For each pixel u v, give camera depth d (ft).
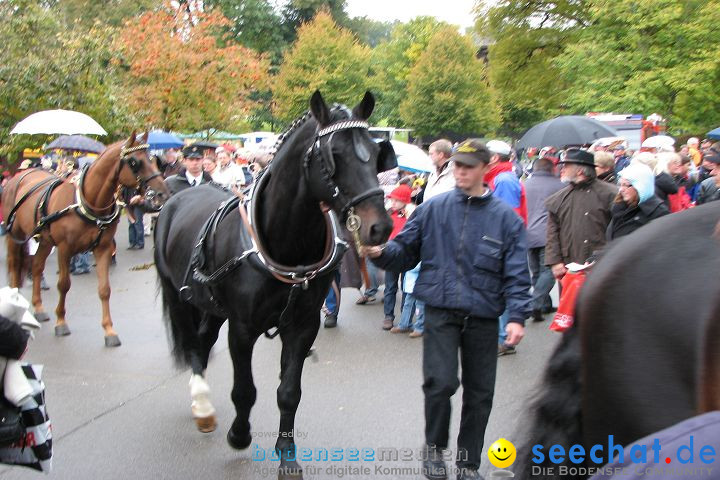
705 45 65.10
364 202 9.91
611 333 4.83
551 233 19.92
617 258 5.00
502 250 11.01
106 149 21.77
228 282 11.92
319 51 98.43
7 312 9.59
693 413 4.23
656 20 64.49
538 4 97.55
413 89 112.98
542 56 100.68
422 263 11.52
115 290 30.42
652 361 4.54
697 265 4.54
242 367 12.18
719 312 3.78
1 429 9.53
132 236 42.52
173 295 15.35
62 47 53.67
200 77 64.03
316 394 16.80
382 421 14.99
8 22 52.70
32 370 10.02
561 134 26.20
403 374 18.29
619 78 67.15
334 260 11.55
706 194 26.61
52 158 43.50
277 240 11.29
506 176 21.31
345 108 10.63
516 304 10.85
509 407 15.60
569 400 5.44
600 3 68.49
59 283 22.11
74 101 52.90
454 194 11.41
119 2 108.88
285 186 11.01
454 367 11.17
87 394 16.97
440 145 21.04
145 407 16.06
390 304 23.12
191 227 14.40
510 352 19.71
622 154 40.14
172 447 13.76
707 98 67.92
